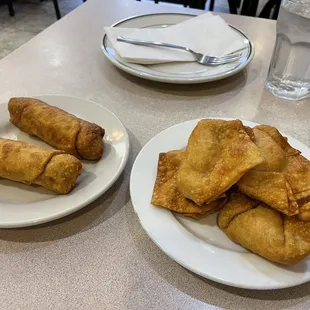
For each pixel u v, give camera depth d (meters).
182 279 0.47
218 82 0.88
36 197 0.55
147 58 0.85
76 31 1.06
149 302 0.45
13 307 0.43
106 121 0.68
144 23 1.06
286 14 0.77
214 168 0.48
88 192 0.54
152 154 0.60
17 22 2.78
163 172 0.56
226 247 0.49
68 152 0.61
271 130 0.55
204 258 0.46
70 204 0.52
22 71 0.88
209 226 0.52
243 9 1.81
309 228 0.45
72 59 0.94
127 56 0.85
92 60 0.94
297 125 0.75
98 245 0.51
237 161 0.47
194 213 0.51
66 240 0.51
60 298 0.44
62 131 0.61
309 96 0.84
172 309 0.44
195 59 0.89
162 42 0.92
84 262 0.49
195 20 1.00
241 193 0.51
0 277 0.46
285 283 0.43
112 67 0.92
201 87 0.86
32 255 0.49
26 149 0.56
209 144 0.51
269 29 1.11
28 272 0.47
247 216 0.48
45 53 0.96
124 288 0.46
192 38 0.94
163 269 0.48
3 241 0.51
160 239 0.47
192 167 0.50
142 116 0.76
